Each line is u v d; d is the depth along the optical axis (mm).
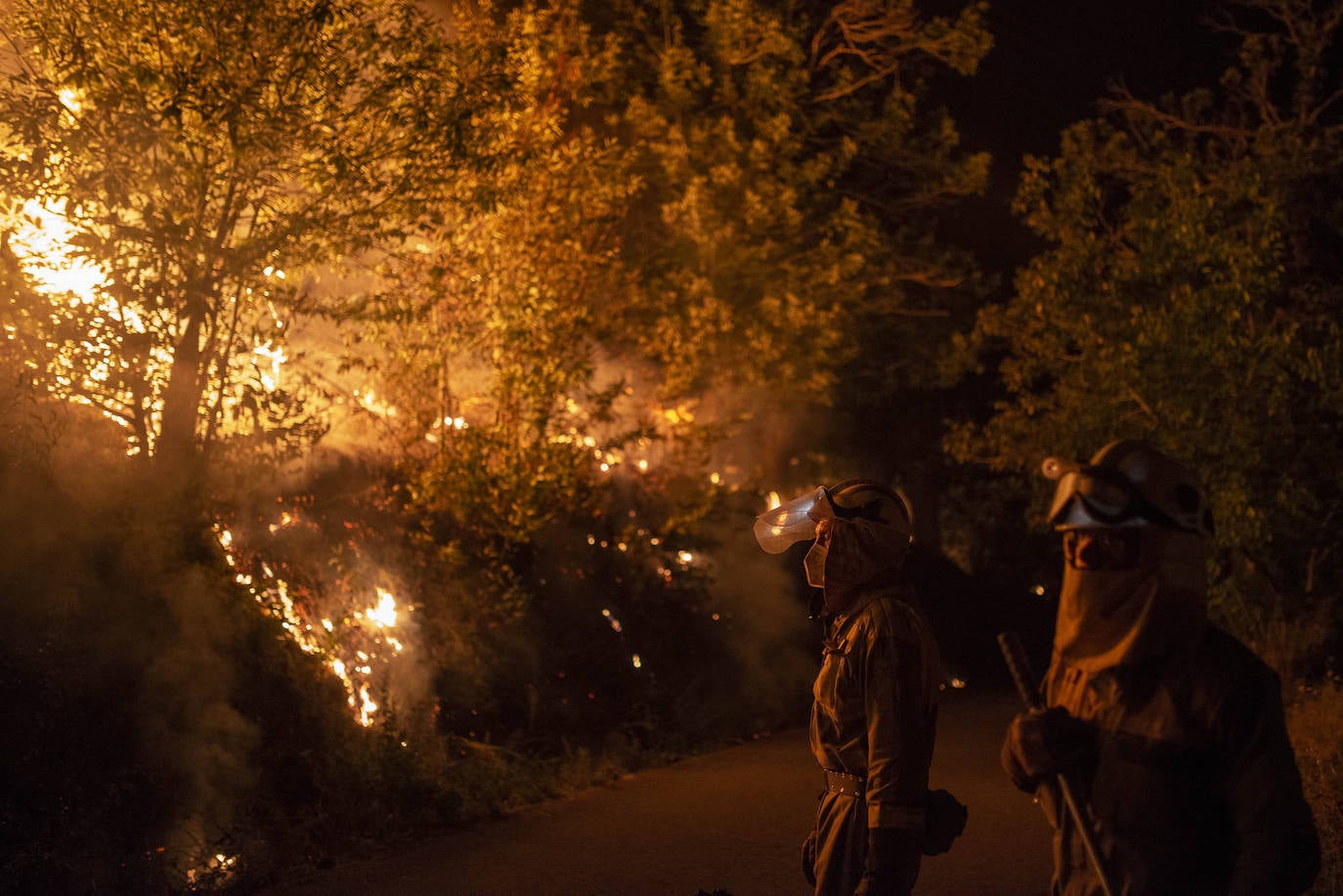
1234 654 2393
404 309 8922
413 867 6234
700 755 9359
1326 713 9062
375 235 8539
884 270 17344
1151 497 2416
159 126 7727
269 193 8234
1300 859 2297
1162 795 2389
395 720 7746
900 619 3205
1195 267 11016
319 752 7188
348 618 8438
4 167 7387
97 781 5961
